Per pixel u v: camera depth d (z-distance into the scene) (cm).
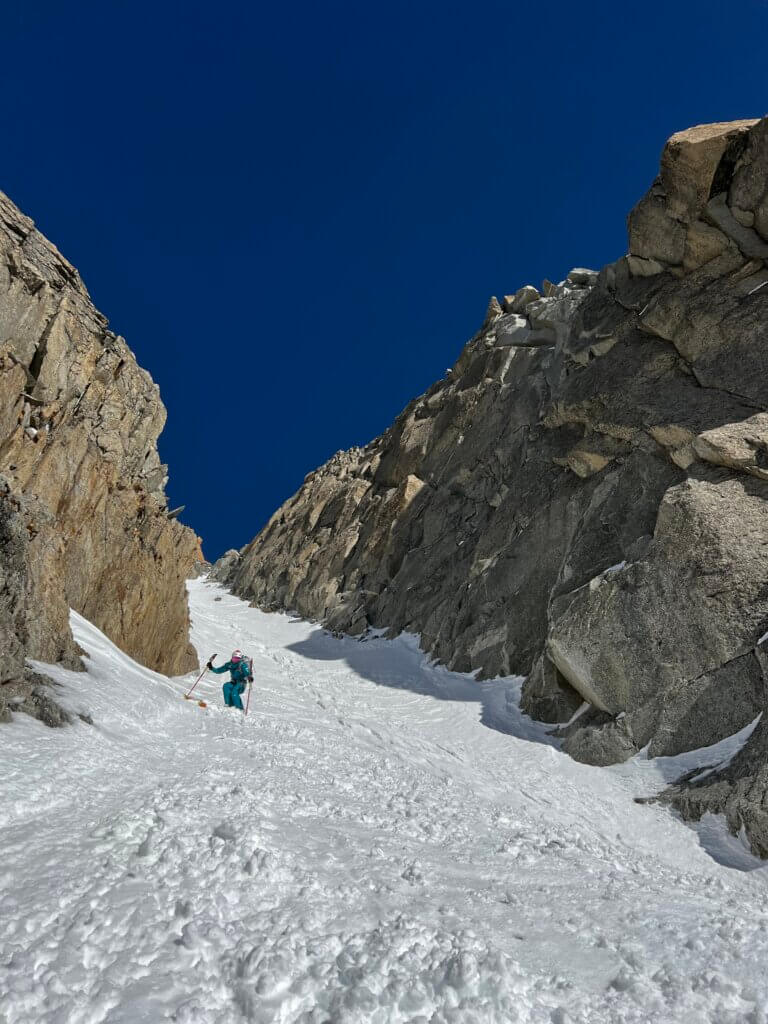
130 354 2711
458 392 4028
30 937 454
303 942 485
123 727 1092
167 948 463
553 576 2330
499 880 733
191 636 3006
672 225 2309
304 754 1231
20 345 2125
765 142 2055
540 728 1930
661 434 2056
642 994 471
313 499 5238
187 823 677
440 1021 414
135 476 2666
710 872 1149
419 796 1092
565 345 2758
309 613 3984
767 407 1922
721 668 1551
